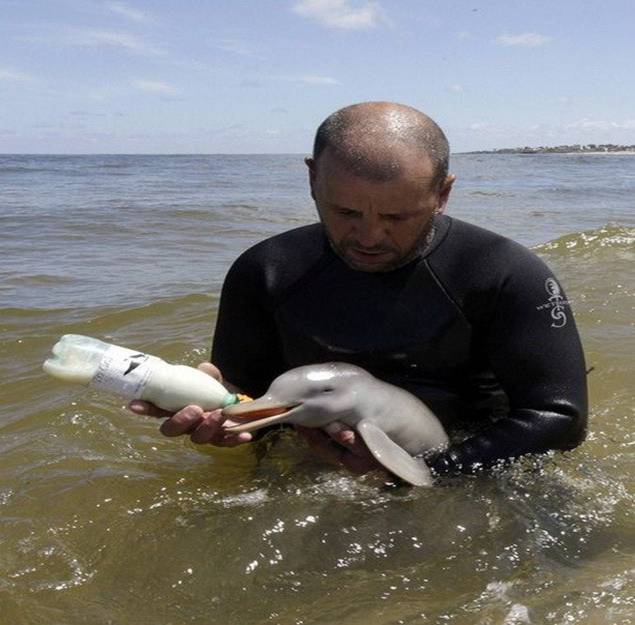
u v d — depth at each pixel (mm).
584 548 1204
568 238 3645
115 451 1560
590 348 2102
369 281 1380
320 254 1415
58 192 8883
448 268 1370
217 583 1144
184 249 3994
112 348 1277
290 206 6688
